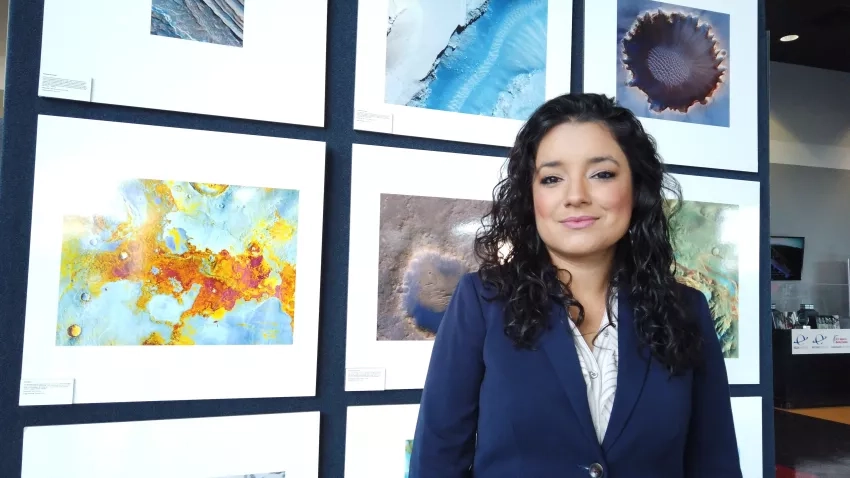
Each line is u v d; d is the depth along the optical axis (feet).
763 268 5.30
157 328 3.66
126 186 3.64
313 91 4.07
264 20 3.98
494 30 4.51
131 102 3.68
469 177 4.42
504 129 4.50
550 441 2.32
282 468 3.89
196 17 3.84
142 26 3.71
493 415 2.40
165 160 3.72
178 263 3.72
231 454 3.79
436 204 4.33
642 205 2.69
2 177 3.49
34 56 3.59
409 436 4.20
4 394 3.42
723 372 2.73
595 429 2.37
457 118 4.40
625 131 2.57
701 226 5.08
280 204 3.95
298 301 3.95
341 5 4.25
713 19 5.24
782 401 17.83
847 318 20.62
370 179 4.20
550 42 4.66
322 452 4.06
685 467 2.73
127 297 3.61
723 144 5.19
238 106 3.90
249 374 3.83
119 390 3.57
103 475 3.53
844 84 20.84
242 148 3.88
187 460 3.70
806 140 20.86
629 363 2.44
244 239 3.86
